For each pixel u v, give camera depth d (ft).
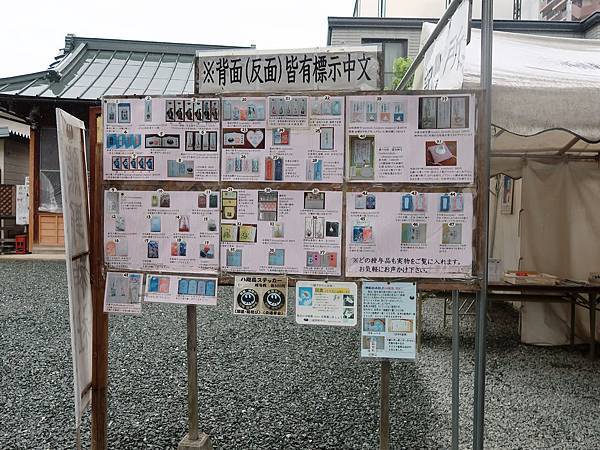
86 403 8.64
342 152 8.14
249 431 10.75
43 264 34.42
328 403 12.34
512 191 22.89
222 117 8.41
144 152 8.63
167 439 10.34
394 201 8.04
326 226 8.20
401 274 8.06
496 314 23.65
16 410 11.65
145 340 17.61
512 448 10.21
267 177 8.33
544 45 16.48
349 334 18.81
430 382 13.98
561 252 19.30
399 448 10.09
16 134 40.78
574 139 17.03
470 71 11.48
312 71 8.32
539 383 14.10
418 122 7.98
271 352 16.46
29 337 17.58
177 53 48.44
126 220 8.70
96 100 36.63
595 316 17.22
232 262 8.45
